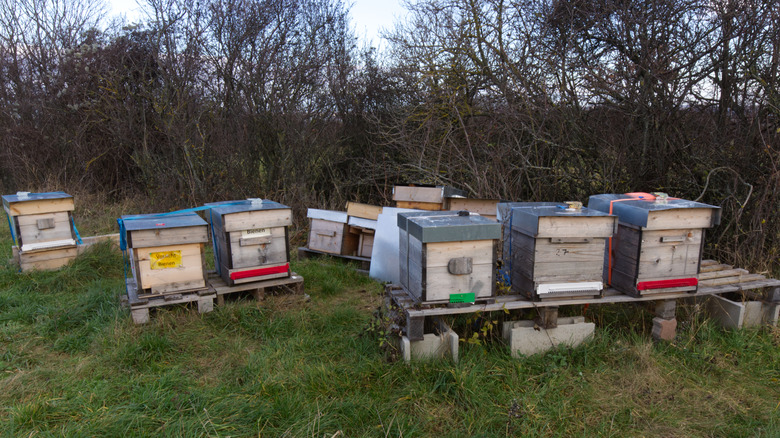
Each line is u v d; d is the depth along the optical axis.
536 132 7.10
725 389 3.64
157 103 10.18
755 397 3.53
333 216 6.77
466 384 3.47
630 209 4.05
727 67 6.08
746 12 5.68
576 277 3.98
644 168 6.62
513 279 4.26
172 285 4.64
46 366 3.86
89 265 6.30
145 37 11.29
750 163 5.70
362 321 4.79
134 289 4.80
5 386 3.49
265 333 4.43
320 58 10.32
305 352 4.08
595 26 7.06
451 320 4.21
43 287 5.66
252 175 9.77
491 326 3.99
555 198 7.44
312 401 3.35
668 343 4.23
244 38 10.22
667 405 3.43
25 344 4.19
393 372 3.65
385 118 10.04
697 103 6.43
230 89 10.46
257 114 9.83
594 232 3.88
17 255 6.36
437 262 3.71
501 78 7.79
